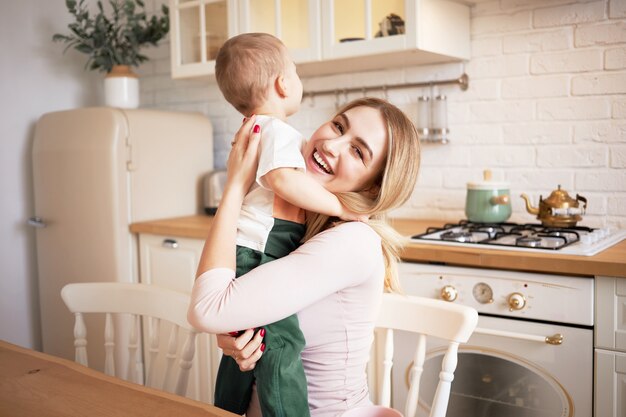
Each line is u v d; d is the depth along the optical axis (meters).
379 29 2.17
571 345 1.63
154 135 2.73
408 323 1.23
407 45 2.08
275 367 1.02
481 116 2.38
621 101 2.08
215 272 1.00
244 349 1.01
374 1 2.17
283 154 1.04
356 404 1.11
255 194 1.13
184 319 1.33
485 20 2.33
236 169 1.08
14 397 0.98
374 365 1.94
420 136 2.48
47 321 2.87
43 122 2.81
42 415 0.91
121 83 2.91
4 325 2.93
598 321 1.59
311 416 1.09
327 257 1.02
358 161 1.11
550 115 2.23
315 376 1.10
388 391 1.29
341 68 2.58
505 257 1.69
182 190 2.88
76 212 2.68
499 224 2.22
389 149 1.10
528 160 2.29
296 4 2.37
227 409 1.15
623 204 2.10
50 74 3.08
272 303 0.98
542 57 2.22
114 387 1.02
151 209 2.72
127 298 1.44
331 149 1.11
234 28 2.54
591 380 1.62
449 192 2.49
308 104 2.81
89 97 3.27
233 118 3.10
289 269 1.00
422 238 1.96
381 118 1.12
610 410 1.59
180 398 0.97
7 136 2.91
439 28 2.18
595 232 1.91
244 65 1.14
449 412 1.85
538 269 1.65
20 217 2.97
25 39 2.97
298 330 1.05
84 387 1.02
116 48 2.98
